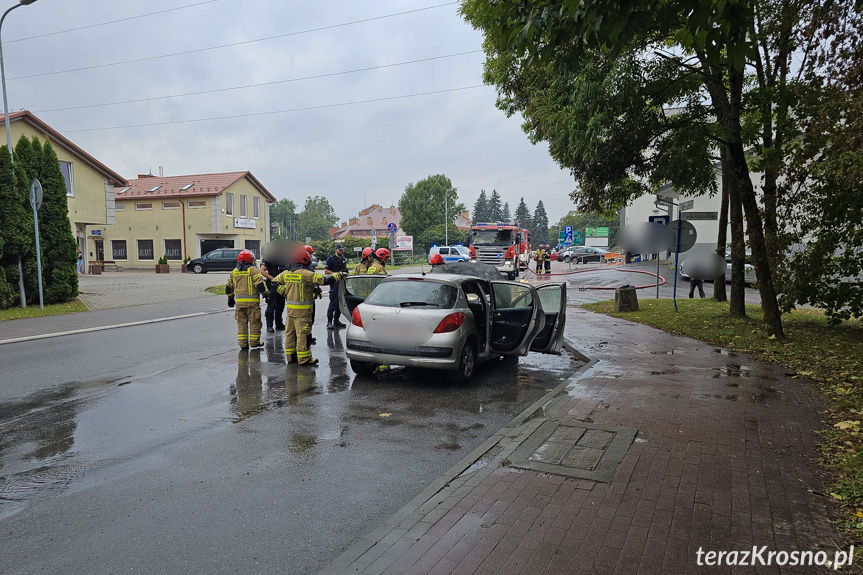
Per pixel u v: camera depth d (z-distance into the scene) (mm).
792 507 3773
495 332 8430
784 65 10633
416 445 5332
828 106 8086
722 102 10258
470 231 30703
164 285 23406
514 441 5137
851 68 7574
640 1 4969
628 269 33188
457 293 7645
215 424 5973
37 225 16125
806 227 10438
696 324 11773
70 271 17531
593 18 5086
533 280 27516
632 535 3430
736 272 12133
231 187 41531
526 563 3143
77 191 25984
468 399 6973
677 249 14062
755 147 11914
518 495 4020
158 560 3344
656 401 6398
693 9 4762
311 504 4086
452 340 7266
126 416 6258
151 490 4336
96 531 3695
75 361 9297
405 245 60969
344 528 3732
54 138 24328
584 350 9648
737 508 3766
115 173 27578
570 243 33531
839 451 4754
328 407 6602
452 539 3422
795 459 4625
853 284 10281
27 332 12203
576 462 4605
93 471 4711
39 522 3824
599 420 5699
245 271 10266
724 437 5172
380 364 7566
